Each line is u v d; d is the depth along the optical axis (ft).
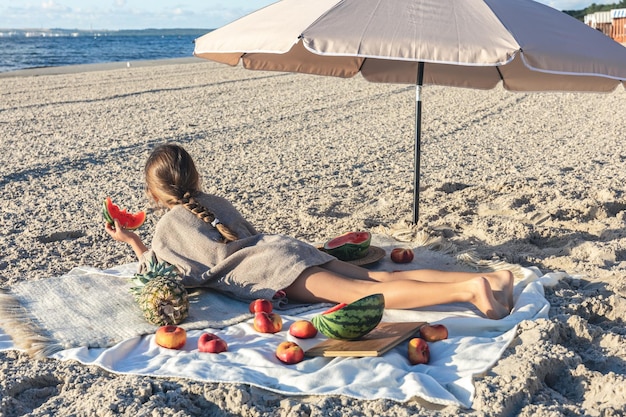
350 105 58.34
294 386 12.20
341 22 15.28
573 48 15.75
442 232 22.21
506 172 32.94
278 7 17.31
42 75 90.07
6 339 14.64
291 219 24.73
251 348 13.78
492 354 13.14
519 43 14.85
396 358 13.24
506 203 25.96
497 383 12.12
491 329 14.60
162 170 16.97
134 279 15.83
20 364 13.55
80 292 17.04
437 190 29.35
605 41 17.22
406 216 24.94
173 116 51.80
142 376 12.64
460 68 24.84
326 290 15.83
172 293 14.97
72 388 12.60
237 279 16.24
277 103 59.67
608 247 20.33
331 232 22.98
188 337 14.58
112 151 38.17
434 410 11.44
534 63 14.85
